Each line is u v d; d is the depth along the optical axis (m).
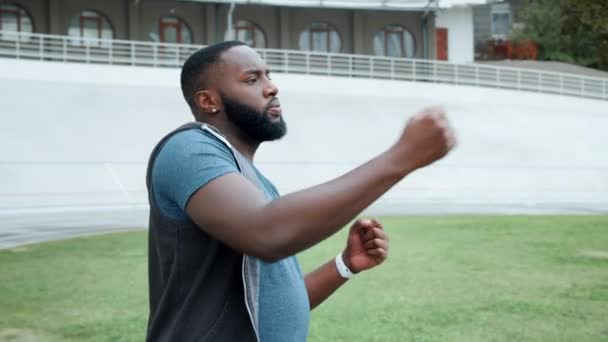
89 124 29.20
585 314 8.59
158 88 32.06
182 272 2.57
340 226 2.31
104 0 39.59
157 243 2.63
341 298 9.34
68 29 39.06
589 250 13.42
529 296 9.51
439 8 43.66
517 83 42.56
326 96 35.03
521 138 35.09
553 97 38.72
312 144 31.61
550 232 16.02
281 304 2.65
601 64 54.28
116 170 26.83
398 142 2.33
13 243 14.11
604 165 34.91
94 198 24.50
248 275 2.53
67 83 30.84
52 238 14.89
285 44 43.09
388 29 45.06
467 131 34.72
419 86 37.03
